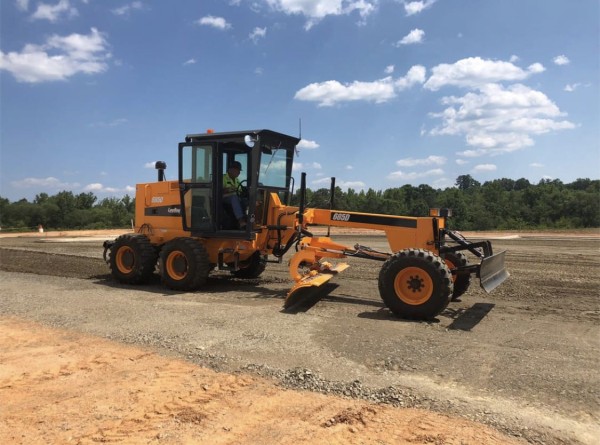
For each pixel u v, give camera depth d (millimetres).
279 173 9625
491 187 59750
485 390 4285
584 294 8820
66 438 3488
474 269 7223
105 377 4641
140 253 9875
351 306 7820
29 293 8898
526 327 6496
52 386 4438
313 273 8133
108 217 69500
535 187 58000
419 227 7695
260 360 5070
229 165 9602
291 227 9039
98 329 6344
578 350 5445
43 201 76562
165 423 3707
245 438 3482
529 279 10500
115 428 3629
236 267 9469
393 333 6125
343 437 3477
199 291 9328
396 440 3420
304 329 6293
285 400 4109
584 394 4191
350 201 46188
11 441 3449
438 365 4930
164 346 5574
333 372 4719
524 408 3918
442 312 7324
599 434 3518
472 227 48750
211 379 4566
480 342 5758
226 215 9539
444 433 3500
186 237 9648
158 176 10625
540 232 36812
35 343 5750
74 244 21641
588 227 47375
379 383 4441
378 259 7973
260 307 7715
